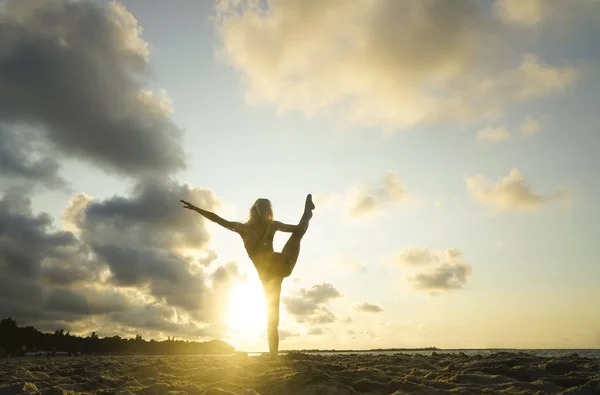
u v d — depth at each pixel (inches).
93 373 265.7
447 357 340.8
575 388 164.2
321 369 224.4
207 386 189.2
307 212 280.2
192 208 273.7
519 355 317.7
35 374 266.8
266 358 268.4
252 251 269.1
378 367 260.8
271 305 268.7
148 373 253.6
